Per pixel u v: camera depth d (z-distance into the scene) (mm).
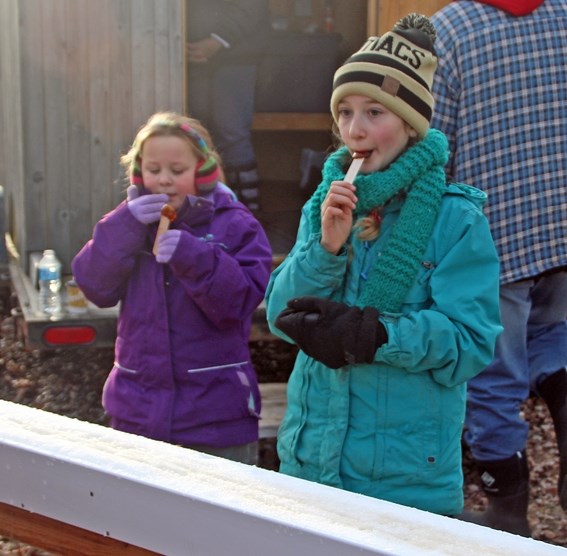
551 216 4676
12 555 4234
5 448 2314
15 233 7785
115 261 3895
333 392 3158
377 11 7012
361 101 3137
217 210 4062
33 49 6609
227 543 1978
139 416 3932
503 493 4668
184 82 6773
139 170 4027
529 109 4645
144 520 2096
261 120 8312
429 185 3127
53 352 7227
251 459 4258
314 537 1861
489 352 3098
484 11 4676
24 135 6684
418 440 3123
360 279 3191
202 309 3859
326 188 3221
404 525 1929
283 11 8797
